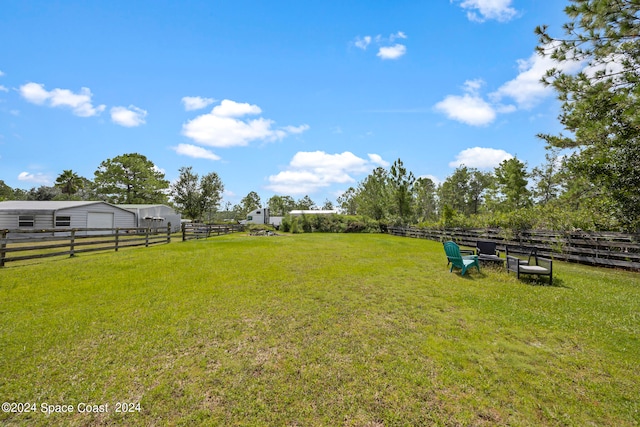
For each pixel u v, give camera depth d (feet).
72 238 31.53
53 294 18.30
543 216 38.55
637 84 22.11
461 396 8.93
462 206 155.63
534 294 19.29
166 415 8.13
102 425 7.77
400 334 13.12
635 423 7.87
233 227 95.55
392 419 8.00
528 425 7.80
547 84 26.25
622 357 11.21
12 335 12.64
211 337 12.77
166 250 38.32
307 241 54.39
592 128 29.35
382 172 95.04
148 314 15.31
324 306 16.81
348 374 10.01
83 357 11.03
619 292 19.74
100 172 133.08
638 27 19.42
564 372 10.21
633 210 29.53
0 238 24.91
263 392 9.10
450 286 21.30
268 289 20.25
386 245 48.91
